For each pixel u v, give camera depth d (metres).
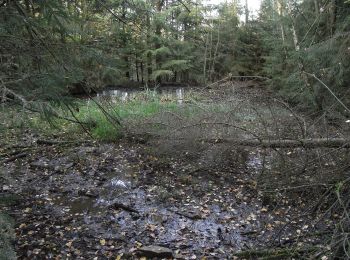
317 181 5.95
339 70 8.48
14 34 4.93
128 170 7.80
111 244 4.98
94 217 5.75
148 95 14.20
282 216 5.79
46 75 4.70
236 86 16.27
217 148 7.52
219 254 4.77
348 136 6.07
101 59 5.61
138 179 7.35
